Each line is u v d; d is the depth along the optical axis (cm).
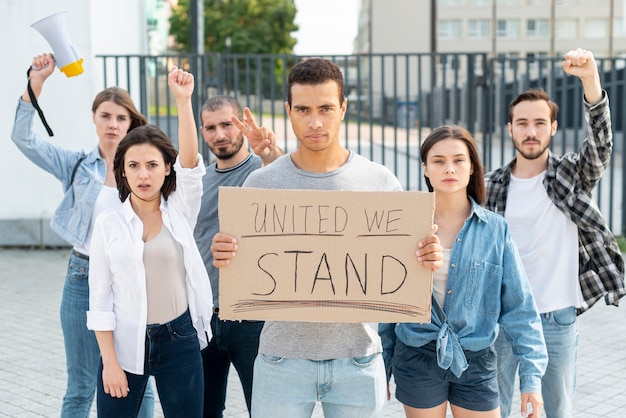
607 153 367
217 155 401
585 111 366
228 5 5216
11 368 567
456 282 321
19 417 478
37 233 982
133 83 1227
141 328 321
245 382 382
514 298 326
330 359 294
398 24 5541
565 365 377
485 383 321
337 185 303
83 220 380
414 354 324
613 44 5653
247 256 289
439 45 5588
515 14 5625
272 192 288
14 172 972
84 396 380
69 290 378
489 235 325
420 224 287
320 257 288
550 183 380
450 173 325
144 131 327
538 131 380
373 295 289
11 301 755
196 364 332
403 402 330
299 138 298
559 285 376
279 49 5188
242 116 407
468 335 321
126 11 1178
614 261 382
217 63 979
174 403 329
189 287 334
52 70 385
